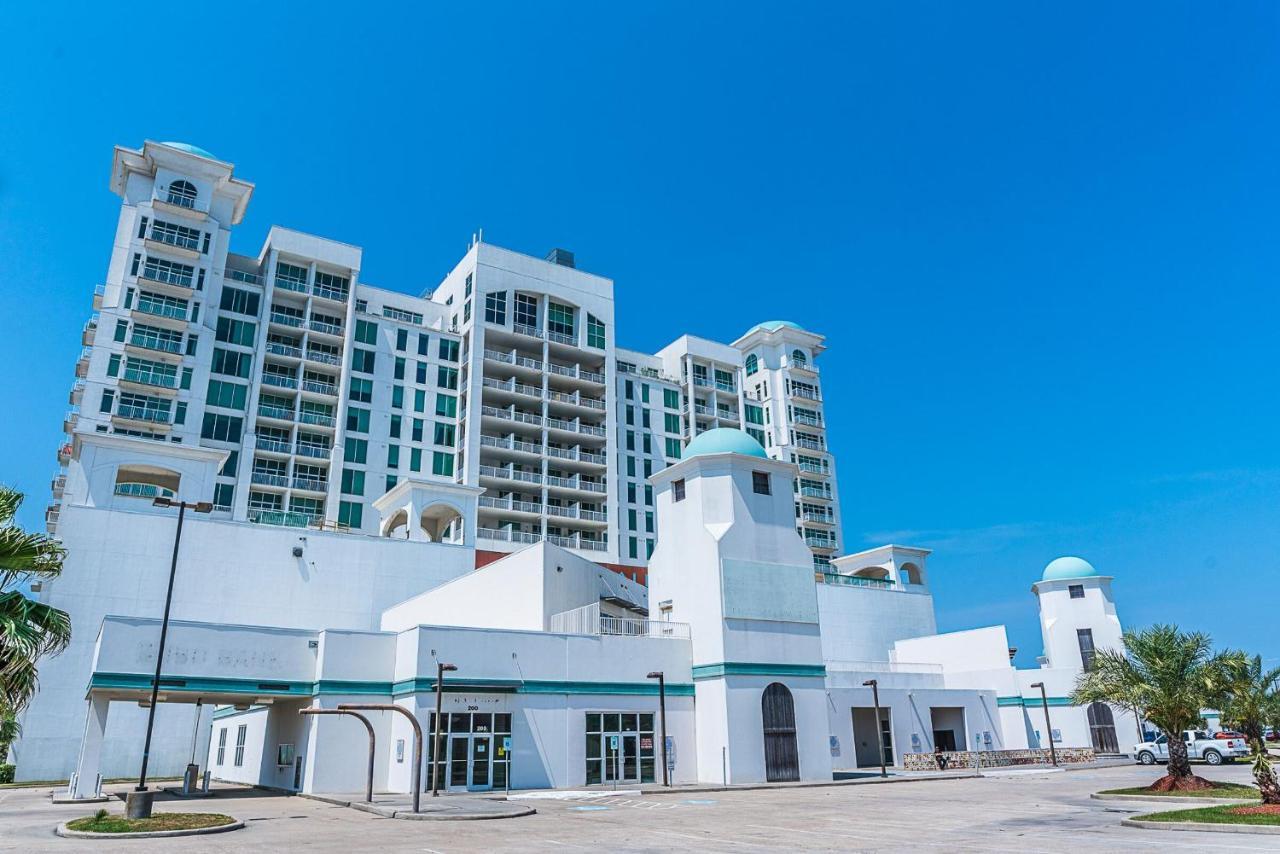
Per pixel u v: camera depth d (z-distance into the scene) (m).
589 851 15.50
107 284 67.50
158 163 69.00
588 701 34.25
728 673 35.56
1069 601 59.88
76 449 50.84
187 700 33.88
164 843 17.42
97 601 43.56
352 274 77.19
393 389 75.56
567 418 83.88
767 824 19.86
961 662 62.50
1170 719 25.02
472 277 81.00
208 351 68.19
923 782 35.44
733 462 38.75
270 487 67.88
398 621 48.94
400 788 30.67
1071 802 23.89
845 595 73.12
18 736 40.44
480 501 73.75
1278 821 16.41
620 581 47.88
